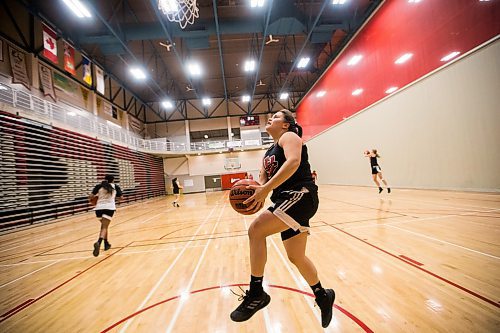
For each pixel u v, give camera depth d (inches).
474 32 233.1
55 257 161.9
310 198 53.9
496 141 222.2
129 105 754.8
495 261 92.1
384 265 98.7
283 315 70.5
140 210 432.8
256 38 569.6
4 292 106.9
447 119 267.7
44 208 331.9
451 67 258.5
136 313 78.5
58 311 85.0
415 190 316.2
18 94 348.8
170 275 110.3
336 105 535.2
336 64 521.3
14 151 295.7
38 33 420.2
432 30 277.0
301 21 445.1
